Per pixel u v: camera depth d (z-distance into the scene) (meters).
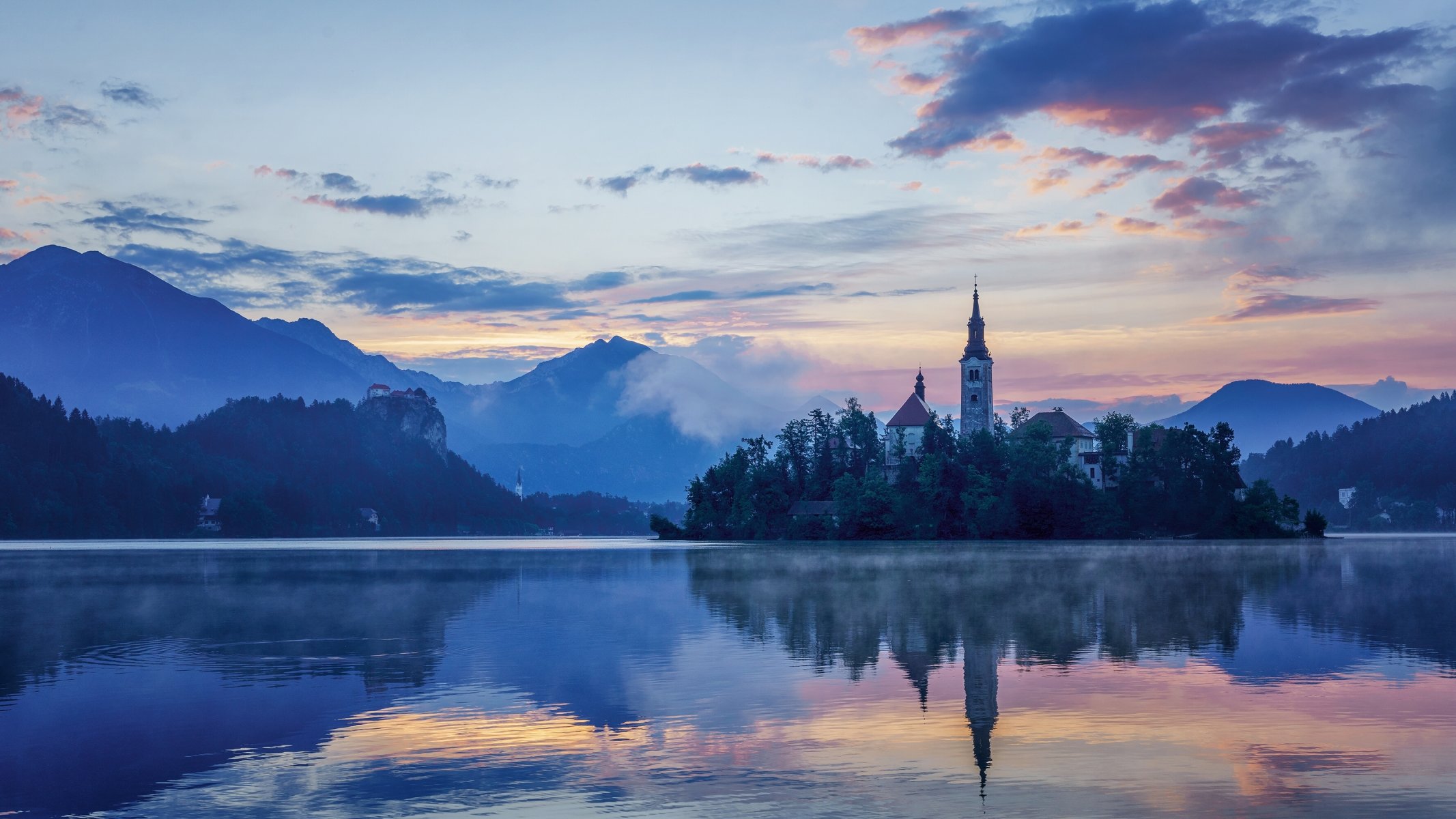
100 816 32.69
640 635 68.00
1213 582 106.75
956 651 60.44
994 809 32.91
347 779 35.84
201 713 45.25
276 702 47.25
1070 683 50.56
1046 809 32.84
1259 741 39.78
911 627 71.00
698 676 52.81
